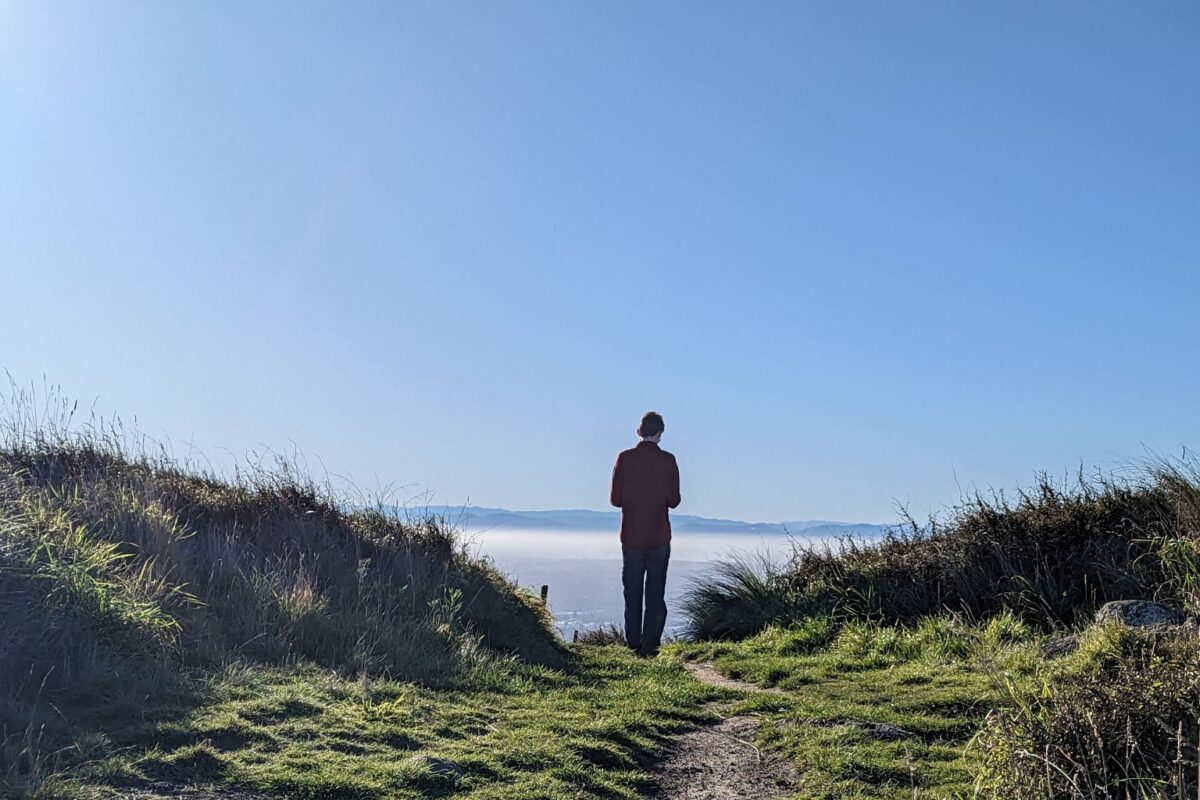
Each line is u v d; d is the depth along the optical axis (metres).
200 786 4.36
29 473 9.01
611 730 6.21
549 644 10.32
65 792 4.00
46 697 5.20
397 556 10.27
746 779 5.55
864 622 10.55
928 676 7.92
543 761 5.37
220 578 7.99
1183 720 4.76
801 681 8.56
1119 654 6.11
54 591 5.99
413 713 6.15
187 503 9.73
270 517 10.11
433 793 4.66
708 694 7.88
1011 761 4.85
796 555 12.80
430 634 8.55
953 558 10.68
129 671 5.73
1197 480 9.85
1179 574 8.47
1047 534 10.27
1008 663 7.61
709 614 12.48
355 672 7.09
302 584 8.28
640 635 11.32
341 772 4.73
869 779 5.35
